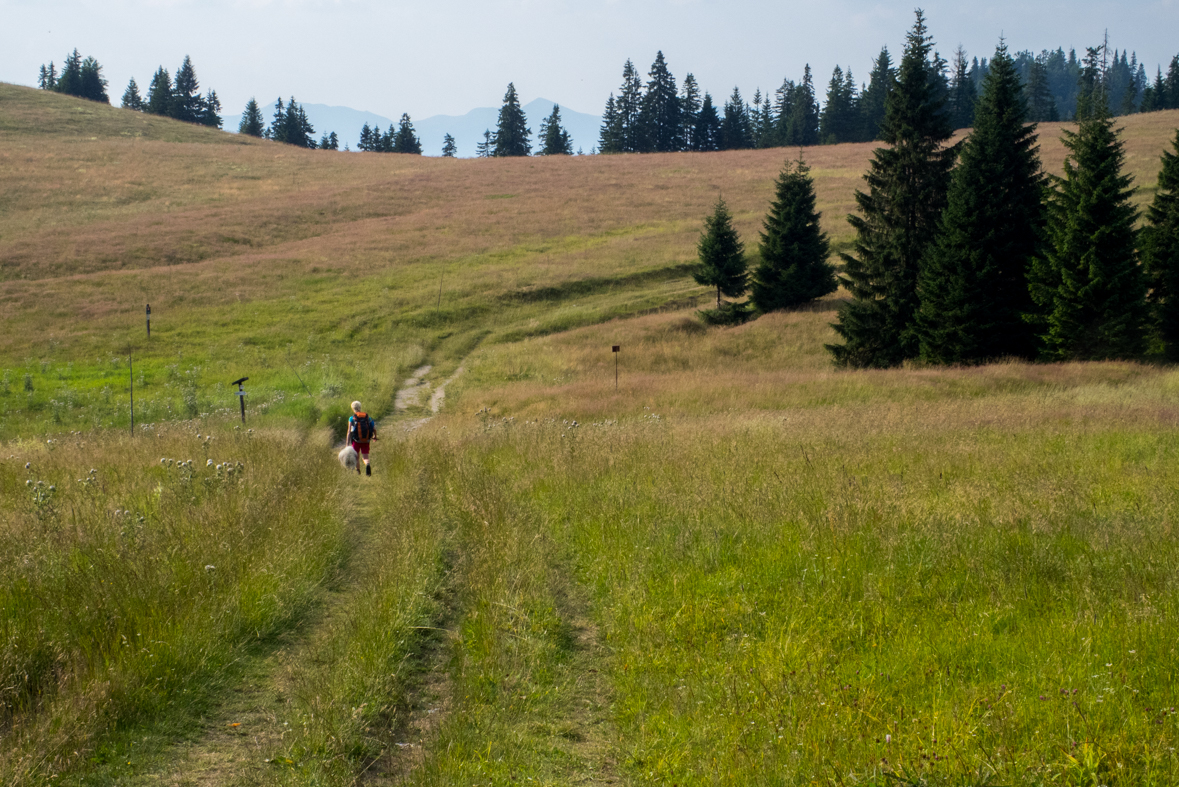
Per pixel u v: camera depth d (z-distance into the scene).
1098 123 26.80
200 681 4.83
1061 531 6.91
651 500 8.89
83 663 4.68
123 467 11.84
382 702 4.62
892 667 4.65
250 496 8.87
